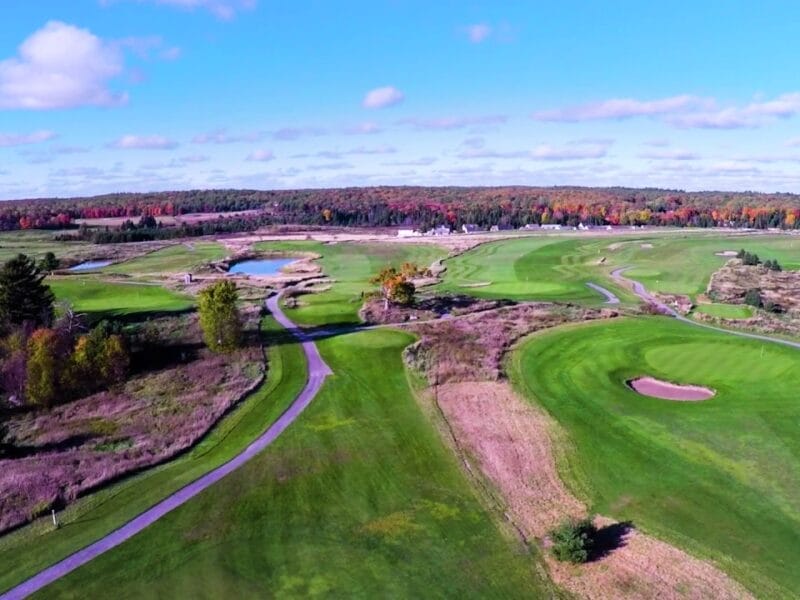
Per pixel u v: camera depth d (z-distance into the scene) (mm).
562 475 35500
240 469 37125
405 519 31672
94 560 28781
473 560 28297
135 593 26516
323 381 51375
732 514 31125
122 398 49750
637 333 62938
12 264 68938
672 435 39500
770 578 26547
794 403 43375
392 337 63188
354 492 34344
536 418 42969
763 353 54719
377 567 27953
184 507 33156
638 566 27500
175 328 70000
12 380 52188
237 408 46594
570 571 27422
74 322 70188
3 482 35156
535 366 53719
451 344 60031
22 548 29812
